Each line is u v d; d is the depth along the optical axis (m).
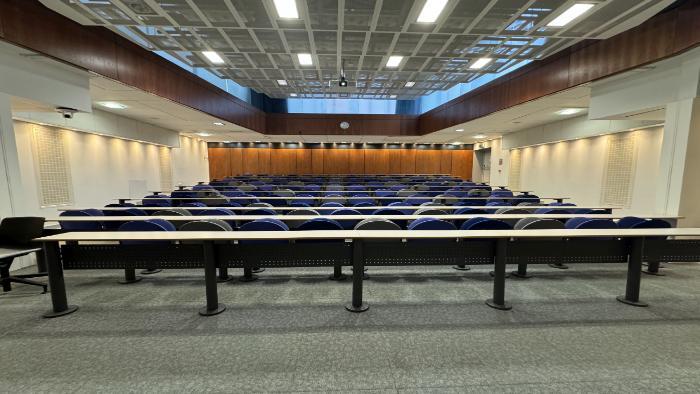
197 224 3.18
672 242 3.09
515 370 2.00
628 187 7.54
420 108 14.32
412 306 2.95
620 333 2.46
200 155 14.94
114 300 3.08
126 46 5.42
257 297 3.15
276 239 2.67
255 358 2.13
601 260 3.03
